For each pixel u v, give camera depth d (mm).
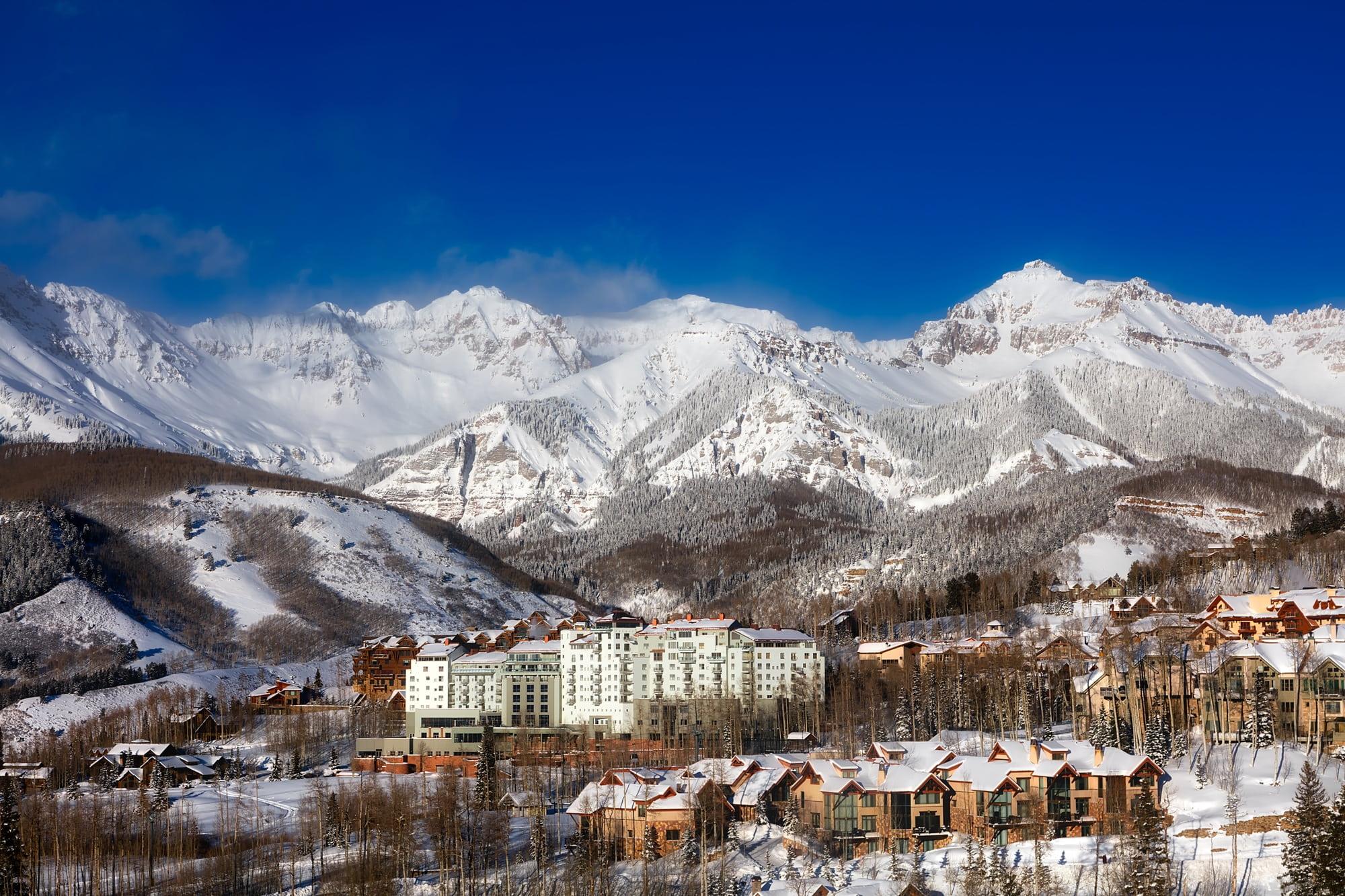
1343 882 190500
